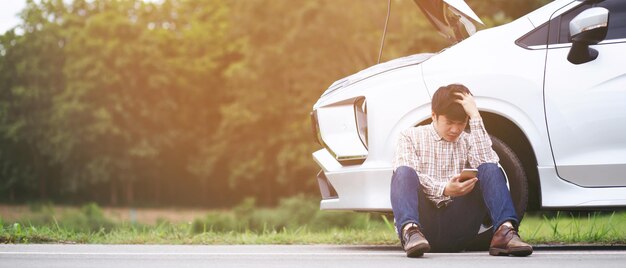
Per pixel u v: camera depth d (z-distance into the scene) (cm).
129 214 5009
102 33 5288
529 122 564
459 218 525
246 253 539
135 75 5253
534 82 564
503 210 505
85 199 5750
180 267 445
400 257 499
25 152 5750
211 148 5334
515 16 3009
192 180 5797
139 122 5328
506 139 587
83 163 5338
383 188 578
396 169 515
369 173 580
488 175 511
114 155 5297
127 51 5188
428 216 525
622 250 566
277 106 4541
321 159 612
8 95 5628
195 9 5825
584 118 559
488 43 580
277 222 2803
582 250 571
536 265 445
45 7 5638
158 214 5050
